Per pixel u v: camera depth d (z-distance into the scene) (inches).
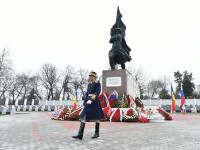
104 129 220.7
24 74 1796.3
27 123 293.7
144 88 1796.3
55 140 146.9
